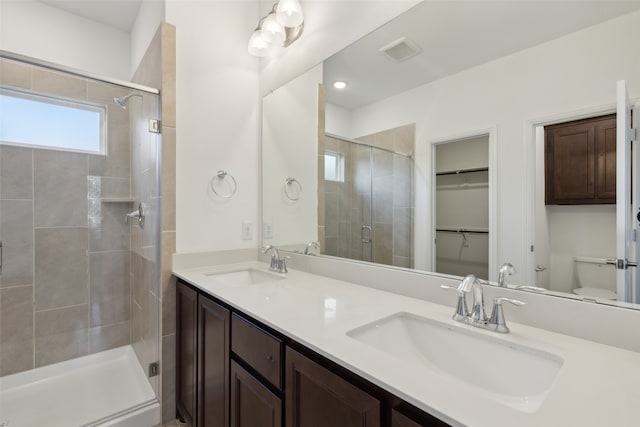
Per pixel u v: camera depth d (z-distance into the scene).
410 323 1.05
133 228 2.22
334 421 0.76
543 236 0.95
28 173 1.96
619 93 0.81
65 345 2.10
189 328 1.57
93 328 2.20
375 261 1.45
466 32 1.12
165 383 1.71
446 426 0.55
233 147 2.03
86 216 2.16
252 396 1.07
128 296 2.33
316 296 1.26
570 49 0.89
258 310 1.07
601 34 0.84
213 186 1.93
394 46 1.35
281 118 1.97
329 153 1.67
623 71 0.80
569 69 0.90
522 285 0.99
